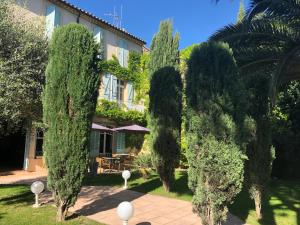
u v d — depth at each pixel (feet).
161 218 25.23
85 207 27.09
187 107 19.21
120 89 75.41
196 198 18.57
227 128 18.02
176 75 36.01
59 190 22.34
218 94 18.35
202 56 19.17
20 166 58.44
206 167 18.13
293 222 26.55
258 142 26.12
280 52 29.32
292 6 28.86
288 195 36.99
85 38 22.82
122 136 75.61
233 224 24.86
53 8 58.59
